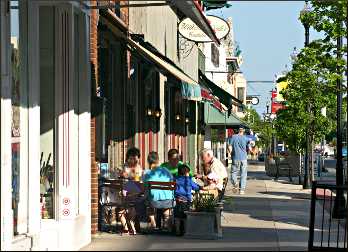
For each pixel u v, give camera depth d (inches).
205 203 599.2
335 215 772.6
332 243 595.5
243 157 1095.6
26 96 510.9
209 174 695.1
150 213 633.6
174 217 616.1
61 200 542.6
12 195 482.0
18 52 501.4
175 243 565.9
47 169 548.1
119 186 627.2
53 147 550.3
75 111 559.5
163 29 1099.9
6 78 453.1
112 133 756.6
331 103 1218.0
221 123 1779.0
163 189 619.5
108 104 730.8
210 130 1973.4
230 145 1101.7
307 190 1219.2
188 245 556.1
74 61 558.3
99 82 689.0
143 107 920.3
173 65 917.8
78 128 561.3
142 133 924.0
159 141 1059.3
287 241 592.7
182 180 623.8
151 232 624.1
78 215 552.4
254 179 1571.1
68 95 551.5
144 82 918.4
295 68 1174.3
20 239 471.2
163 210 626.8
